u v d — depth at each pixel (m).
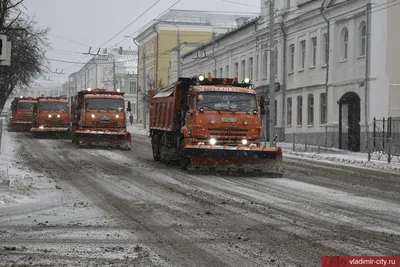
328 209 13.28
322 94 41.69
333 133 39.19
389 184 19.08
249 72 55.84
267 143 45.34
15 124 56.28
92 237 10.17
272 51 35.50
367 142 34.06
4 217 12.20
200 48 70.56
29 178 18.97
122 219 11.91
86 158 27.47
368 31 34.88
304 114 44.28
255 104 21.61
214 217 12.12
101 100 34.94
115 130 34.81
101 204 13.94
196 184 17.95
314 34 42.84
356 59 36.84
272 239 9.98
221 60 63.84
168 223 11.46
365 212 12.94
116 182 18.33
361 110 35.84
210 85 22.36
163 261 8.52
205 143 20.98
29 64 51.59
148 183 18.11
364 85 35.31
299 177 20.77
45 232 10.61
